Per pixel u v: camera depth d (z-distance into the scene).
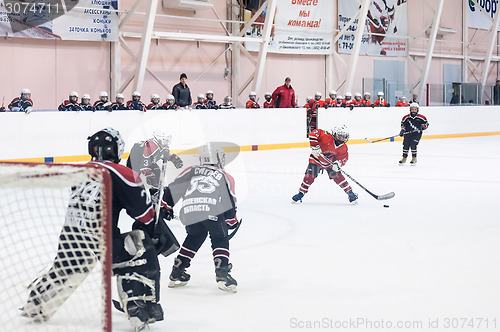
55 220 7.89
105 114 16.94
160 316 4.62
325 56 27.20
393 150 21.00
